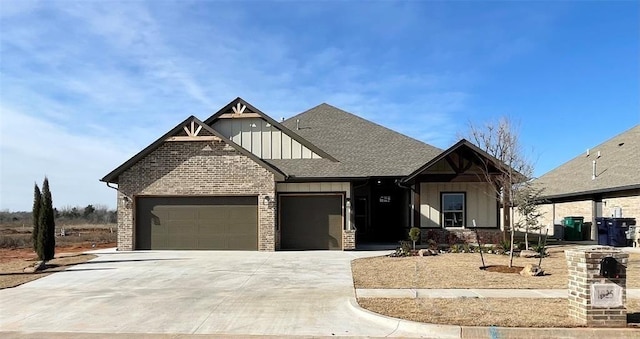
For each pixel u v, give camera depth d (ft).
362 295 36.45
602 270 27.61
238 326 29.07
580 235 86.99
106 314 32.27
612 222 74.43
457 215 76.13
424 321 28.48
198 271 49.37
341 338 26.66
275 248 68.90
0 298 37.55
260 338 26.71
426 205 76.18
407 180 71.67
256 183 69.26
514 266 50.11
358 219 85.05
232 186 69.41
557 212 103.91
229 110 76.02
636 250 67.62
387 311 31.09
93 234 115.65
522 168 69.21
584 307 27.66
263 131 75.87
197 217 69.97
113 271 49.80
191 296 37.50
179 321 30.32
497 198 72.54
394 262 54.19
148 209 70.38
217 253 65.51
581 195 91.15
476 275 44.80
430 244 69.10
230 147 69.82
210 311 32.71
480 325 27.55
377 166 75.36
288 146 75.72
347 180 71.36
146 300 36.27
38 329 28.89
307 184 72.08
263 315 31.53
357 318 30.58
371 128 88.79
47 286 42.42
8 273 49.29
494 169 72.74
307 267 51.52
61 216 193.98
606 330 26.55
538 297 35.40
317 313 31.91
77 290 40.47
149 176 69.92
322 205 72.08
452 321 28.43
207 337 26.96
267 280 44.04
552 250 66.39
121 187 69.97
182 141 69.92
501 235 73.87
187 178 69.82
